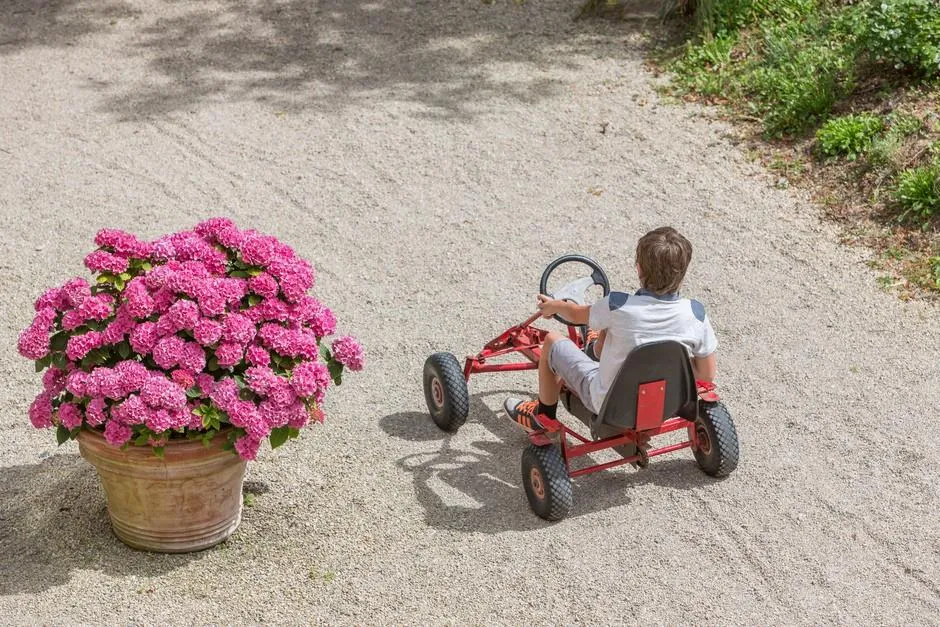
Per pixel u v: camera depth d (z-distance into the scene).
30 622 4.31
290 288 4.48
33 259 7.46
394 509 5.14
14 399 5.93
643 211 8.24
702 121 9.59
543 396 5.20
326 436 5.70
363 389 6.14
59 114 9.93
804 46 10.09
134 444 4.32
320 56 11.25
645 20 11.71
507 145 9.32
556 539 4.95
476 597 4.57
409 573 4.71
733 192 8.48
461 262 7.54
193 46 11.52
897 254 7.52
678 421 5.19
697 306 4.79
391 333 6.69
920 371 6.32
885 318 6.87
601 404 4.74
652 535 4.99
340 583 4.64
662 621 4.46
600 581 4.68
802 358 6.46
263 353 4.41
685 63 10.59
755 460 5.54
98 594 4.49
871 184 8.24
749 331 6.75
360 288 7.20
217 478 4.63
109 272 4.44
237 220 8.08
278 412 4.40
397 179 8.73
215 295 4.31
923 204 7.78
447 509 5.14
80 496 5.14
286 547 4.85
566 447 5.15
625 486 5.34
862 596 4.62
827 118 9.07
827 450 5.63
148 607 4.43
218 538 4.81
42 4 12.68
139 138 9.45
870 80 9.34
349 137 9.48
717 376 6.29
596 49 11.25
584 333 5.71
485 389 6.20
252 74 10.83
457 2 12.60
